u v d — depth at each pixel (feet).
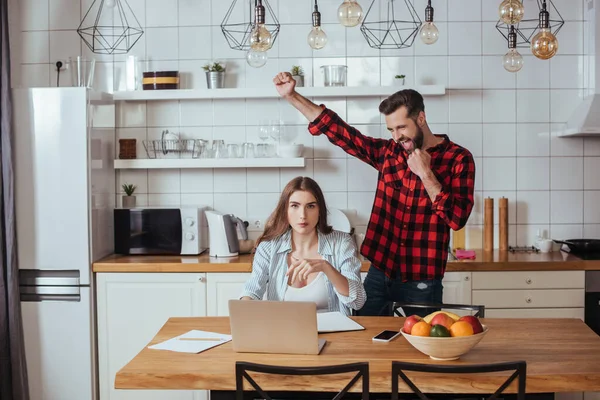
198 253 14.10
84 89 13.16
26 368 13.37
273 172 14.92
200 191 15.03
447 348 7.36
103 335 13.39
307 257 9.82
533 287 13.09
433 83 14.74
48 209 13.24
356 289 9.25
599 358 7.63
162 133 14.70
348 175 14.87
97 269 13.30
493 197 14.84
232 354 7.88
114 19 15.01
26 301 13.34
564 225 14.87
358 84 14.82
